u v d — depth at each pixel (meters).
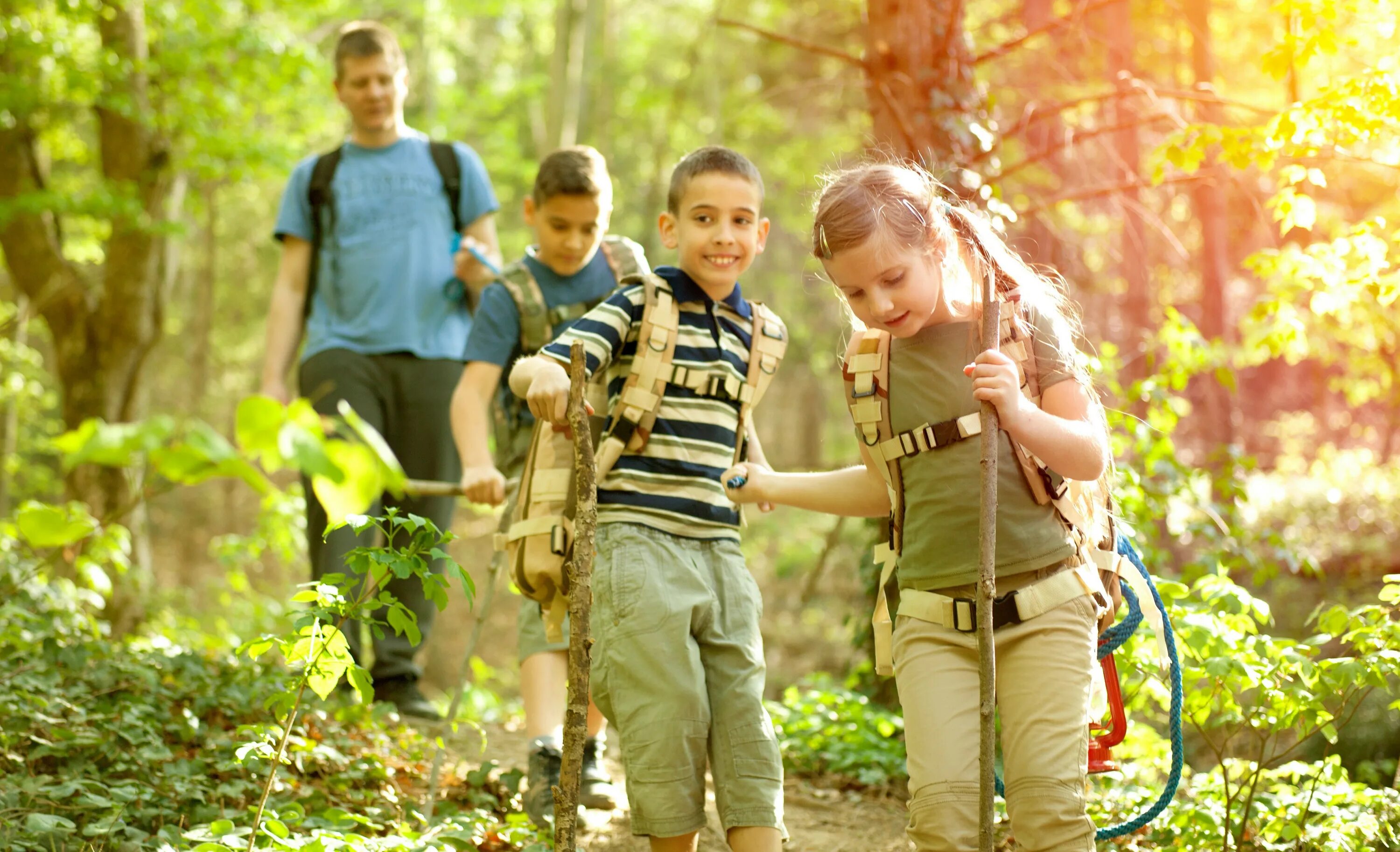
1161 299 12.51
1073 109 7.49
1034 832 2.31
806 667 12.99
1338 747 4.29
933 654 2.48
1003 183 6.36
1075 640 2.43
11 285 15.19
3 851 2.60
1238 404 14.53
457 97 16.84
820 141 16.28
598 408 2.94
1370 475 12.20
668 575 2.79
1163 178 4.12
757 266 21.73
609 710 2.81
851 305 2.48
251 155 11.00
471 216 5.09
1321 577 4.88
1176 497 4.88
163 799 3.05
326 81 12.06
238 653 2.54
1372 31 3.94
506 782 3.58
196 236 23.50
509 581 3.53
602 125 19.22
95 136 16.47
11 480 16.53
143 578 10.03
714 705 2.79
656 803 2.64
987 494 2.19
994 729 2.39
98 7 10.41
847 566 14.51
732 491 2.86
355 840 2.45
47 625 4.45
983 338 2.30
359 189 4.94
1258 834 3.00
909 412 2.54
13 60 10.30
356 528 2.51
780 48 15.24
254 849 2.32
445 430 4.91
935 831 2.32
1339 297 4.04
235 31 10.64
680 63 19.16
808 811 3.92
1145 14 8.07
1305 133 3.58
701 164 3.02
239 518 23.27
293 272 5.00
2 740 3.17
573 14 14.70
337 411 4.71
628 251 3.94
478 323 3.80
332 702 4.18
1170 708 2.82
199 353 20.89
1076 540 2.52
